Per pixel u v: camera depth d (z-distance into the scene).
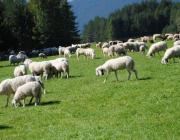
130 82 21.22
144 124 12.52
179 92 16.72
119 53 45.38
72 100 18.44
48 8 98.88
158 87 18.58
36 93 17.95
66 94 20.72
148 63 31.94
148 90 18.09
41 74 31.14
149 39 70.88
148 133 11.43
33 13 100.19
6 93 19.27
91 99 17.98
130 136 11.29
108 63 22.78
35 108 17.20
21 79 19.59
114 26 186.38
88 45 71.56
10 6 99.50
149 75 23.84
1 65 53.88
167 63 29.05
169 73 23.42
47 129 13.31
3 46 79.75
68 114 15.27
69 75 30.30
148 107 14.78
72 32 104.94
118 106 15.86
